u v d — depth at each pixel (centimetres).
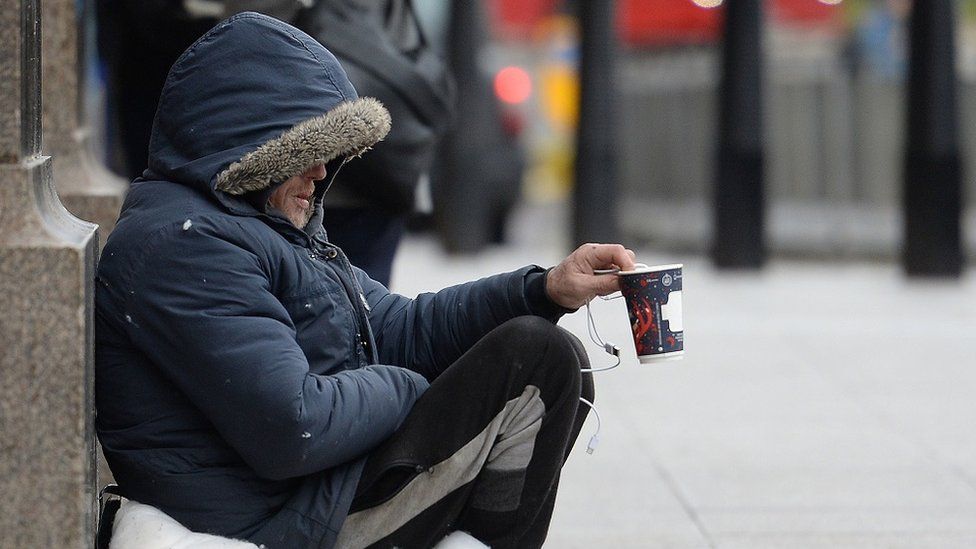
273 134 1038
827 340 2786
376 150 1552
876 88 5056
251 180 1042
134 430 1062
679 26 6988
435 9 6006
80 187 1748
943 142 3662
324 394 1026
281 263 1059
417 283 3525
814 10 7956
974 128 5069
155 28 1579
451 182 4281
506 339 1058
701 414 2195
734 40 3831
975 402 2275
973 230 4994
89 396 1018
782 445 2008
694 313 3114
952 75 3662
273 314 1030
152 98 1698
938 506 1717
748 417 2175
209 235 1026
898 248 4981
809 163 5191
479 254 4300
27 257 973
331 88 1057
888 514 1681
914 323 2975
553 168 7650
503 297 1166
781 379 2442
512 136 5400
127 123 1728
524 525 1105
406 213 1652
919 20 3659
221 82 1045
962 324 2967
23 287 975
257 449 1017
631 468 1889
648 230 5891
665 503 1728
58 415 986
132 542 1031
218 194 1042
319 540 1046
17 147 988
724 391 2350
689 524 1642
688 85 5600
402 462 1052
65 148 1769
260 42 1049
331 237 1594
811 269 4716
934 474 1861
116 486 1204
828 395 2327
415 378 1088
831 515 1678
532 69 8119
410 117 1583
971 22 7981
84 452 995
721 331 2872
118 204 1719
